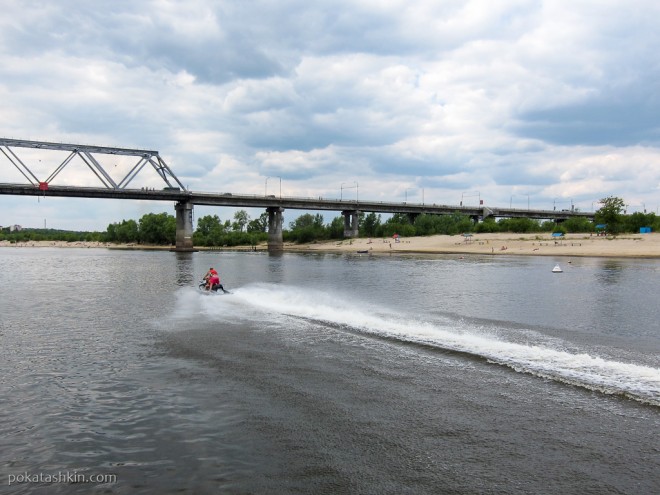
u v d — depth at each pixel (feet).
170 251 513.04
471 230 525.34
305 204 536.01
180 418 35.76
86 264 260.42
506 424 33.35
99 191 437.58
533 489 25.54
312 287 123.34
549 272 168.35
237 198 503.61
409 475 27.20
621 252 268.82
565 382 40.98
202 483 26.71
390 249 402.52
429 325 66.64
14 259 329.93
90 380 45.06
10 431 33.88
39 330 68.95
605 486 25.67
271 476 27.32
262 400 39.09
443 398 38.42
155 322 74.49
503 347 52.80
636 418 33.55
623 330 63.16
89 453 30.45
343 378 44.14
